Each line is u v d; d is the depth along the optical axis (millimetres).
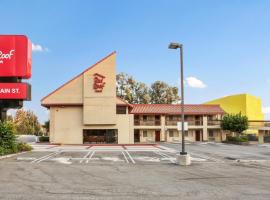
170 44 24984
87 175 17969
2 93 32375
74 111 54938
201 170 20969
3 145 31156
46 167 21469
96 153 34625
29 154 32656
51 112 54750
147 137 72188
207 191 13625
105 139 54656
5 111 33750
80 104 54531
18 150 35094
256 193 13227
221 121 71938
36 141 60344
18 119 95000
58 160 26781
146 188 14211
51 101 54500
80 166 22297
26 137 65250
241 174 19141
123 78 95500
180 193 13180
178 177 17641
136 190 13727
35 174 18125
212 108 75500
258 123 78438
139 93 96125
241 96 89625
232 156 33781
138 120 71562
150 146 50625
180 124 24875
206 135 73188
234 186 14867
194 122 73188
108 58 54656
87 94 54250
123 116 54719
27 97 32844
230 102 91250
